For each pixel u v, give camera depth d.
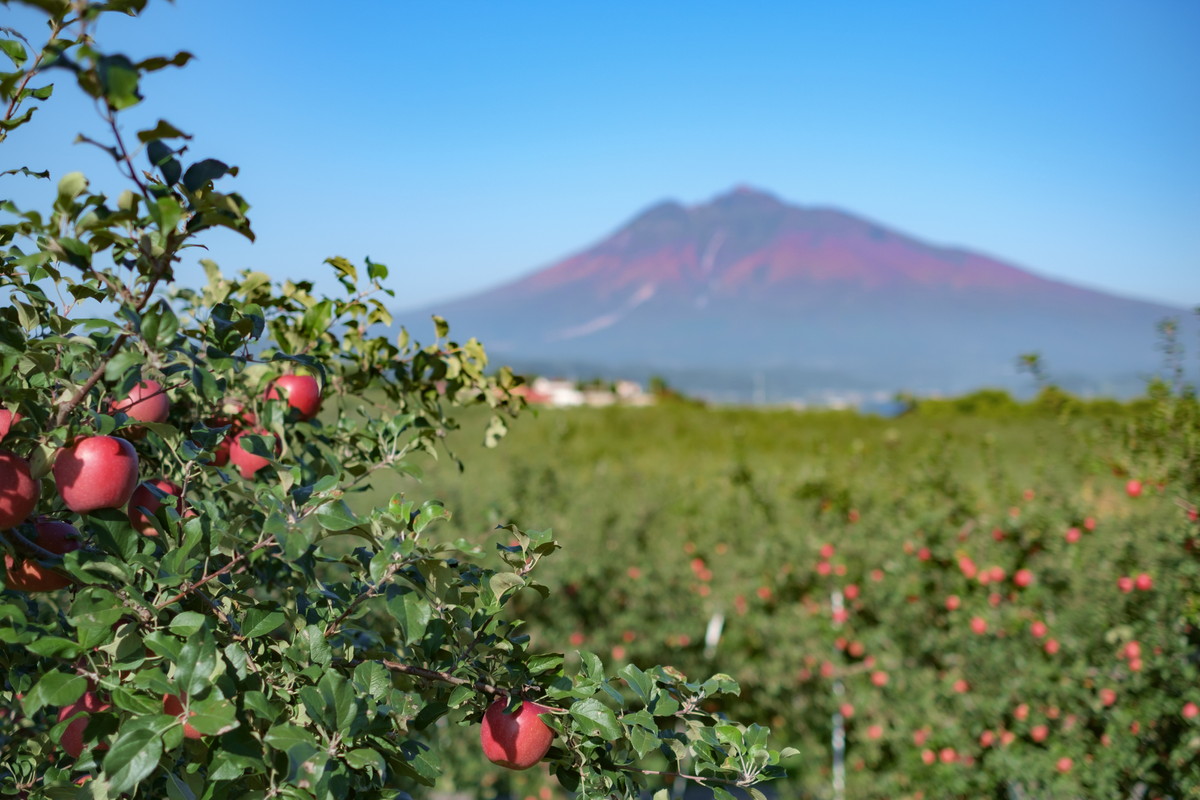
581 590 6.36
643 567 6.57
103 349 1.33
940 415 20.55
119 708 1.15
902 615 5.38
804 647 5.76
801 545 6.37
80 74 0.93
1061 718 4.41
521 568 1.34
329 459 1.41
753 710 5.98
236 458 1.73
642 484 8.97
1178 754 3.80
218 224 1.04
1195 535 4.11
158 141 1.05
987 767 4.52
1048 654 4.61
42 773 1.47
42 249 1.26
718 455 15.54
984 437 6.55
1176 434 4.32
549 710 1.32
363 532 1.21
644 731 1.24
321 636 1.25
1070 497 5.23
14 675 1.44
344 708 1.11
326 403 2.13
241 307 1.42
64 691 1.08
